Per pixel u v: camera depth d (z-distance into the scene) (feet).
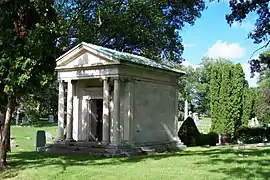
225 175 38.11
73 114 77.51
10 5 45.88
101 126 79.36
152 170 42.75
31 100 79.71
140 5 97.40
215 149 73.61
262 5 57.36
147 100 76.48
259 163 46.98
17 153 68.28
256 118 152.35
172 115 85.30
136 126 72.43
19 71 44.04
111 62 68.03
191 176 37.96
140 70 74.02
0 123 51.19
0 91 48.85
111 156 62.18
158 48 109.70
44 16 47.44
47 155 64.23
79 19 97.96
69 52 73.51
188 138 94.32
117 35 105.19
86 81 79.56
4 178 41.19
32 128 147.54
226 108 109.81
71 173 42.09
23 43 45.55
